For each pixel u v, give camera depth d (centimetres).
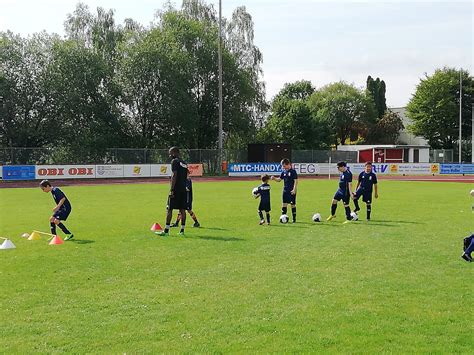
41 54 5269
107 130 5381
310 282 852
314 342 585
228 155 5372
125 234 1386
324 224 1589
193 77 5838
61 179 4378
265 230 1460
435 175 5453
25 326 643
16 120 5175
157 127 5916
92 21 6047
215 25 6234
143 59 5409
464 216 1775
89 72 5319
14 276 904
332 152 5684
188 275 907
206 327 636
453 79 7881
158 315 682
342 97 9806
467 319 662
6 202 2412
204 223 1612
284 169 1645
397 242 1245
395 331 620
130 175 4666
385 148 6388
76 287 829
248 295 775
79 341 592
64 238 1318
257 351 560
